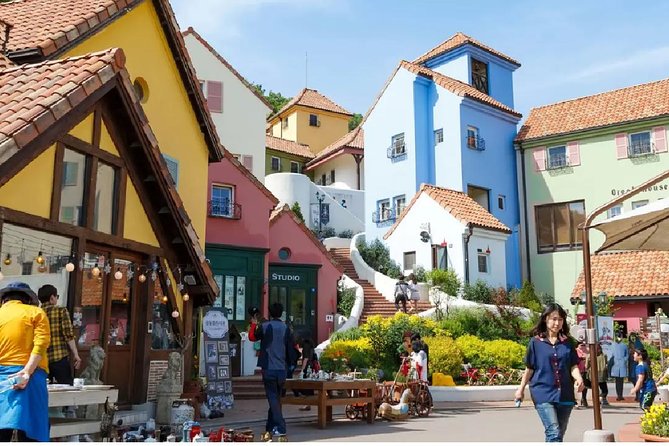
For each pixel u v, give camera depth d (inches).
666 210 338.6
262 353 426.3
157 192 473.4
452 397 708.0
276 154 1785.2
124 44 543.8
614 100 1275.8
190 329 536.4
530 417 563.5
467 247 1107.3
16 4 594.6
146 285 470.6
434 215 1164.5
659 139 1155.9
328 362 746.8
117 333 446.9
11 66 439.8
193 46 1171.9
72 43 476.1
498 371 788.0
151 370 480.4
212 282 535.5
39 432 243.8
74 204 394.3
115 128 432.8
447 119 1289.4
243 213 874.1
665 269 1032.2
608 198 1198.9
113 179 438.3
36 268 366.3
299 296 963.3
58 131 359.6
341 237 1531.7
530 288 1107.3
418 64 1482.5
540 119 1354.6
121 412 434.6
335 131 2037.4
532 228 1290.6
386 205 1369.3
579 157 1246.3
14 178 343.0
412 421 532.4
